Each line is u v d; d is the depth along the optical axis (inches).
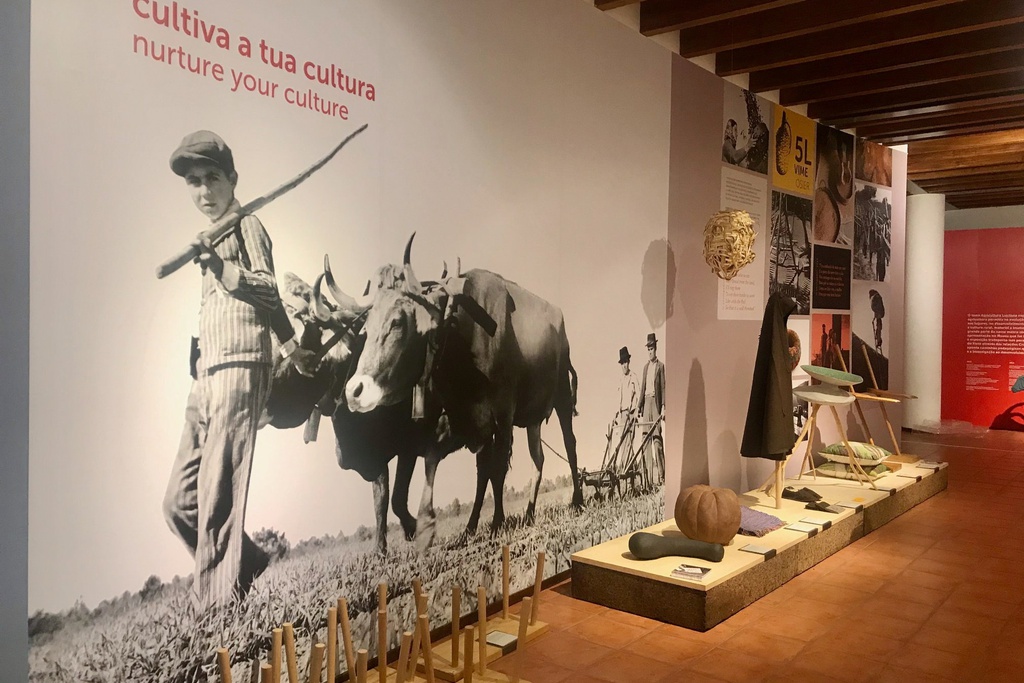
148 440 103.7
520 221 161.0
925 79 229.3
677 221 205.9
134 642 103.0
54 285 93.9
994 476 312.2
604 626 152.7
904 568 191.8
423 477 143.4
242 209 113.1
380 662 118.3
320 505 125.9
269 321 117.3
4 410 94.0
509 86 157.0
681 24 184.4
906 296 436.5
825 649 143.0
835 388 243.0
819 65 224.4
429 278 142.6
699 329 216.1
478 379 153.3
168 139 104.0
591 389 181.3
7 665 94.7
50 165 92.9
